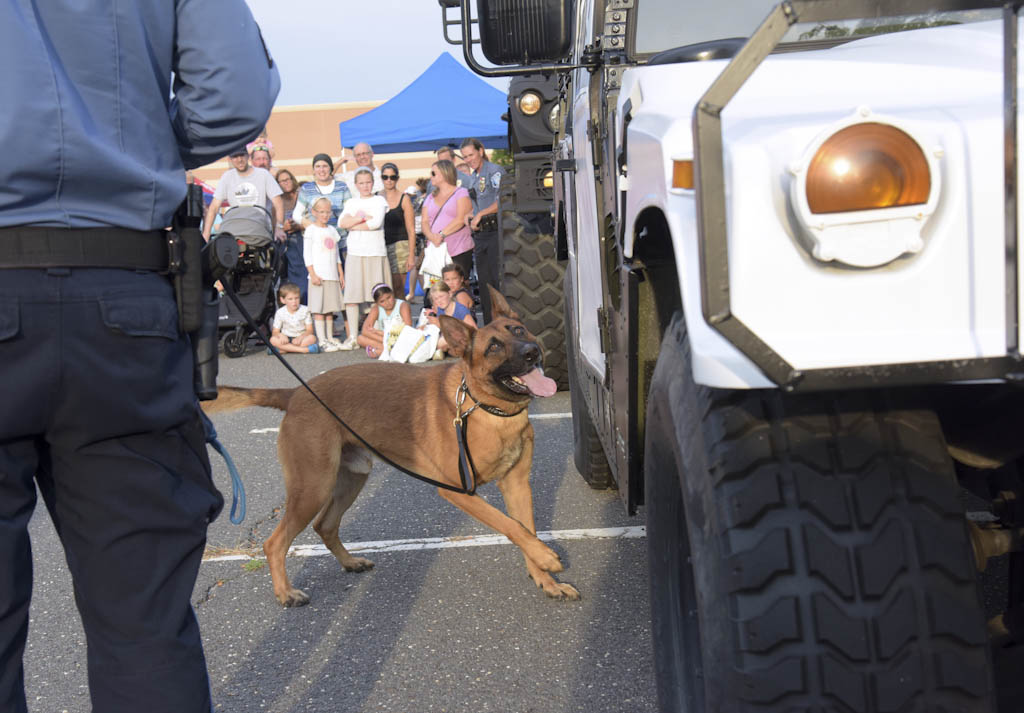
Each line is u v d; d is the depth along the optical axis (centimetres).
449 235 1034
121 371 162
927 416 148
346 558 408
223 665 321
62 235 156
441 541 433
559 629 326
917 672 136
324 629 345
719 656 145
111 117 163
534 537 362
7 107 151
